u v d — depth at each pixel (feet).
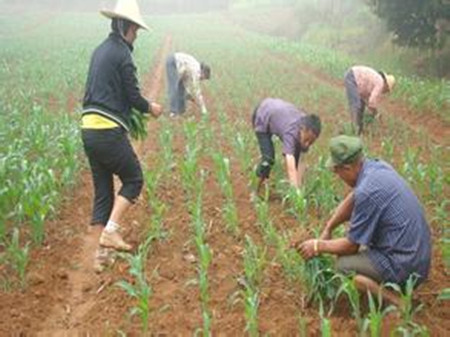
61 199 18.47
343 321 11.78
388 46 63.00
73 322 12.37
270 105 17.33
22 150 20.51
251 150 23.91
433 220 16.63
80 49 60.85
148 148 25.07
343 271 11.92
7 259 14.78
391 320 11.55
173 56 29.12
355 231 11.41
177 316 12.30
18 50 59.82
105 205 15.05
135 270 12.18
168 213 17.76
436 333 11.37
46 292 13.43
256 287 13.17
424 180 19.31
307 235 14.98
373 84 24.88
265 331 11.64
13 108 30.68
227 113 31.83
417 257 11.36
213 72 47.06
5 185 17.65
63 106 32.65
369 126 26.71
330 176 17.49
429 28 47.88
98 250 14.49
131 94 14.20
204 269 13.09
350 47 73.05
